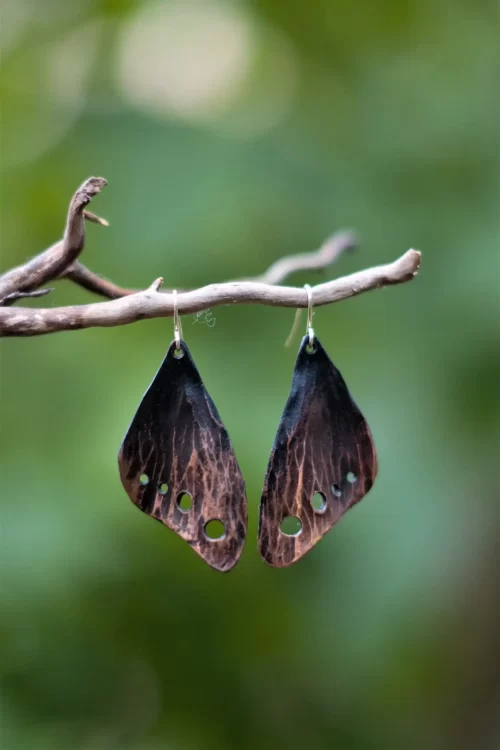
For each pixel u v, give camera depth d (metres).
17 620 0.85
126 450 0.68
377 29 1.10
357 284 0.68
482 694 1.14
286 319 0.98
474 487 1.02
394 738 1.07
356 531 0.97
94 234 0.98
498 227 0.99
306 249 1.00
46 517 0.85
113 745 0.97
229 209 0.99
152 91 1.14
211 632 0.98
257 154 1.05
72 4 1.09
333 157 1.07
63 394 0.93
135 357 0.93
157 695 1.01
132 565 0.88
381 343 1.00
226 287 0.68
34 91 1.06
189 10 1.13
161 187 1.00
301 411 0.68
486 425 0.98
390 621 0.98
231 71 1.21
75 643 0.90
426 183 1.04
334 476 0.68
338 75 1.12
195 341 0.95
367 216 1.03
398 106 1.08
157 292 0.68
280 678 1.03
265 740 1.02
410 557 0.96
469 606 1.11
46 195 1.00
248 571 0.96
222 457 0.68
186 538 0.68
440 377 0.98
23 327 0.67
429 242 1.02
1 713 0.88
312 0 1.08
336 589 0.99
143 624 0.95
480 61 1.08
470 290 0.97
